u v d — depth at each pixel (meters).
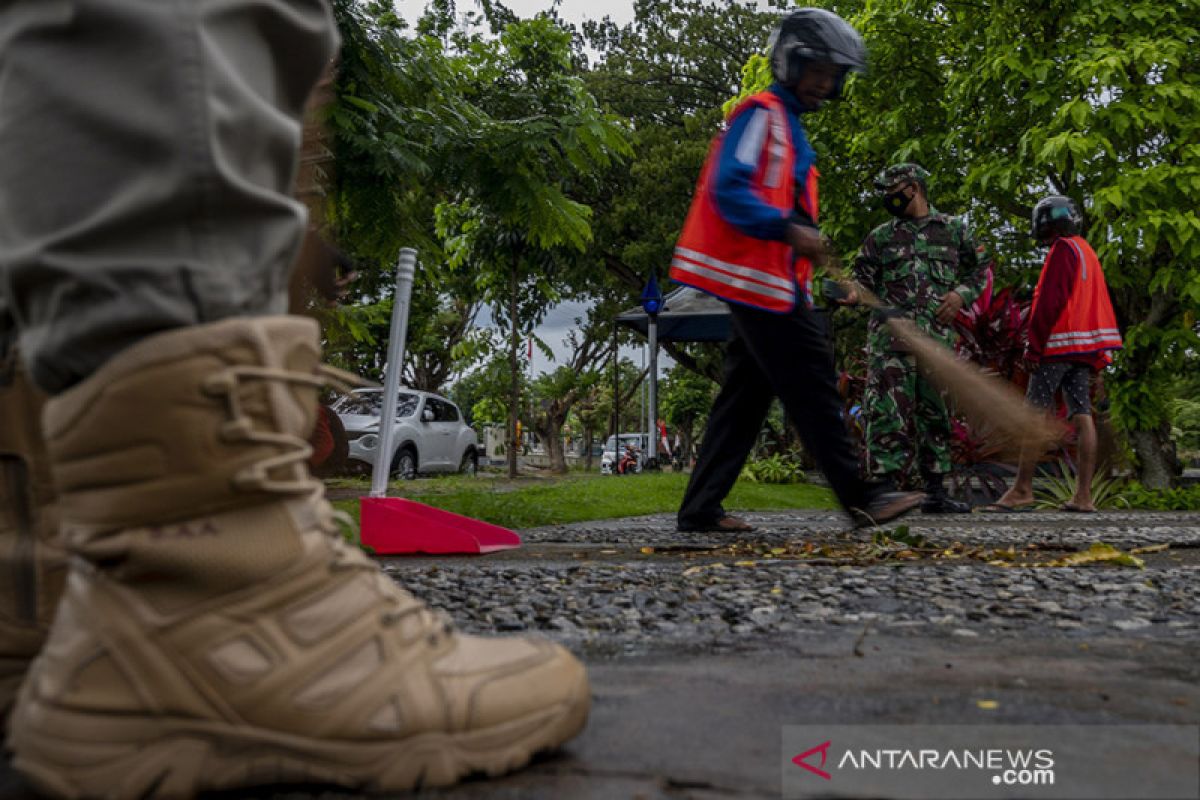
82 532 0.97
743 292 3.57
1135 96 10.63
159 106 0.92
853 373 10.00
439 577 2.83
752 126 3.47
